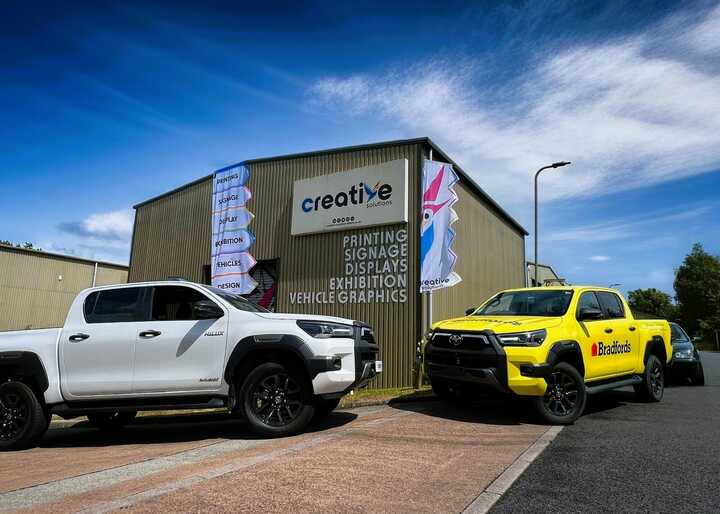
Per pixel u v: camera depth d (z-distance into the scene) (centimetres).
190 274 1678
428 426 652
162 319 651
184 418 835
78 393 627
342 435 600
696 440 580
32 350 640
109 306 666
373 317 1191
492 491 404
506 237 1836
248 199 1483
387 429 634
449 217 1146
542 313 763
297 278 1341
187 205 1756
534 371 647
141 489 411
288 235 1384
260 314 636
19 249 3055
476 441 571
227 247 1506
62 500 390
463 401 841
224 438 627
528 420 697
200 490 404
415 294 1143
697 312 5934
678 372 1175
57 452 606
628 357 829
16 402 640
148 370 624
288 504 372
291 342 602
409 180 1197
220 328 628
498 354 654
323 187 1323
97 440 686
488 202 1638
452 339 708
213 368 617
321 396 602
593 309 753
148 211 1945
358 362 635
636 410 798
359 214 1244
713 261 5981
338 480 429
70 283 3288
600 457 505
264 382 611
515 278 1917
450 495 394
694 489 413
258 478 434
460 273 1366
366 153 1276
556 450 532
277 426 601
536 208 2091
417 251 1160
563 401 685
